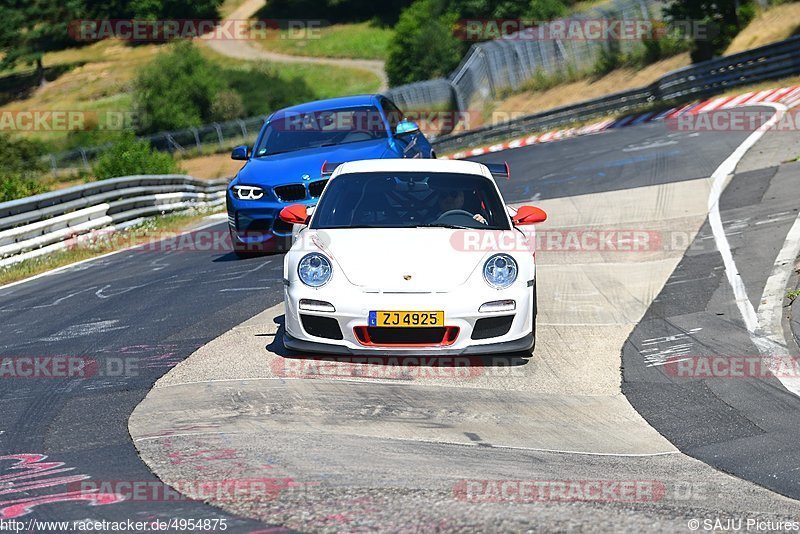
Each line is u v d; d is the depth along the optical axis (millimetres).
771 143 63531
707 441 18438
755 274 32188
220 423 19125
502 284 23078
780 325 26547
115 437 18422
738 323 27062
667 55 158875
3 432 19266
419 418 19641
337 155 41312
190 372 23422
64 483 15695
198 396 21219
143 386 22391
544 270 36188
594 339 26297
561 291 32438
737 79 106438
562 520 13641
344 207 25672
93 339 28234
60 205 54219
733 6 136875
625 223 44438
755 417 19703
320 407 20234
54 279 42844
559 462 17016
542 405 20766
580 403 20969
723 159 59750
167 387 22141
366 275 23000
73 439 18484
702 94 110562
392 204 25516
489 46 177375
